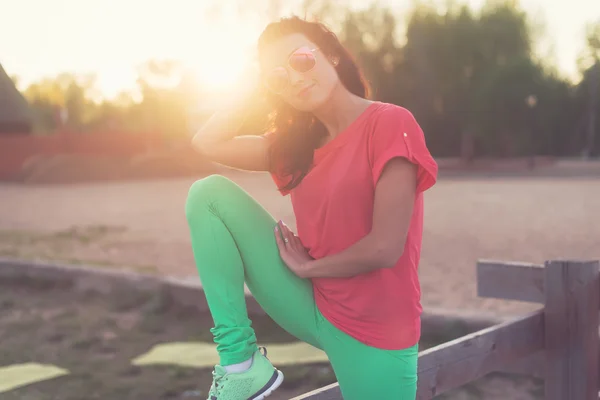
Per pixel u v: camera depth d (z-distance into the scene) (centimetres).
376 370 180
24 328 496
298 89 175
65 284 629
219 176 186
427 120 4309
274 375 183
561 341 283
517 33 4278
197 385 369
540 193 1883
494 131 4084
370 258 167
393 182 164
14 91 3272
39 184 2761
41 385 369
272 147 195
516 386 368
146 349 439
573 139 5119
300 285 188
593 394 283
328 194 177
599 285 283
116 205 1677
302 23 180
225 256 181
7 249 892
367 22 4325
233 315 182
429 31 4231
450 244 894
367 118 174
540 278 292
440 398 353
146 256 816
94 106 7275
